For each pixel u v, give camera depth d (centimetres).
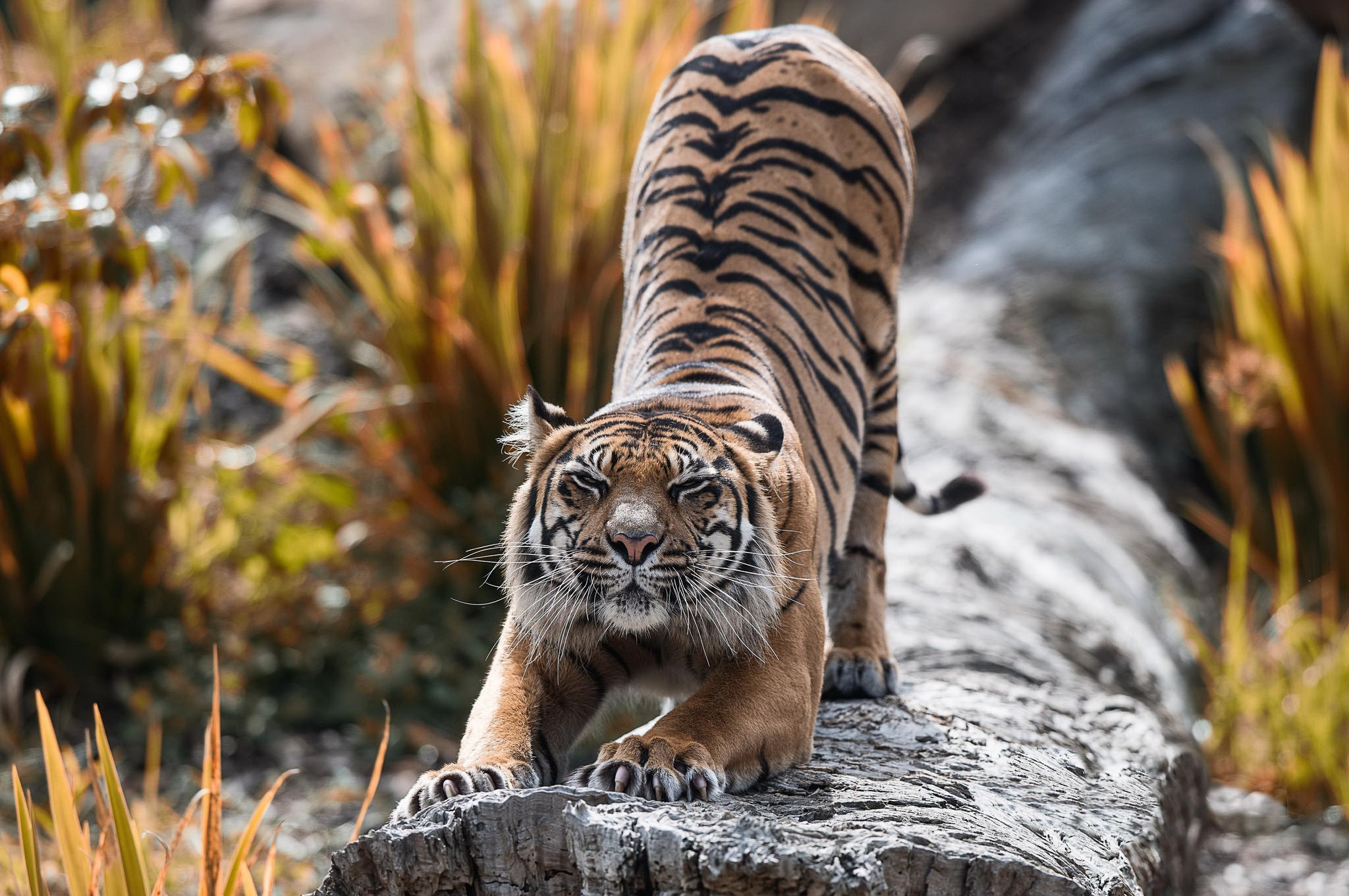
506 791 430
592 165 1156
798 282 650
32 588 1061
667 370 593
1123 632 958
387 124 1405
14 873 584
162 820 881
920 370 1403
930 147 1884
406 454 1198
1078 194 1686
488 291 1148
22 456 1042
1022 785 570
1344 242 1300
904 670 740
